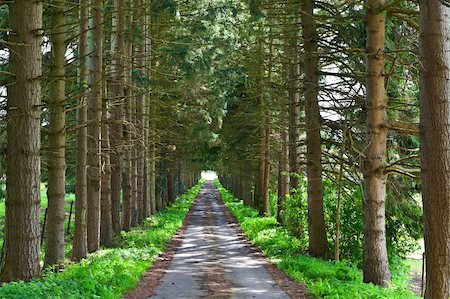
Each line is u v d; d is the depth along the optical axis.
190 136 32.09
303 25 15.84
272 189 40.66
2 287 8.64
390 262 16.41
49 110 14.08
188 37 24.55
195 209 50.44
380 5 11.23
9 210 9.55
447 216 6.73
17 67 9.55
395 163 11.41
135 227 27.52
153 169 36.50
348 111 15.06
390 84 13.55
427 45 6.93
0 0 9.54
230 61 28.11
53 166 12.91
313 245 17.17
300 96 22.19
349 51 12.53
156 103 29.23
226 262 17.58
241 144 33.19
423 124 6.95
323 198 17.94
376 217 11.64
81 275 11.57
